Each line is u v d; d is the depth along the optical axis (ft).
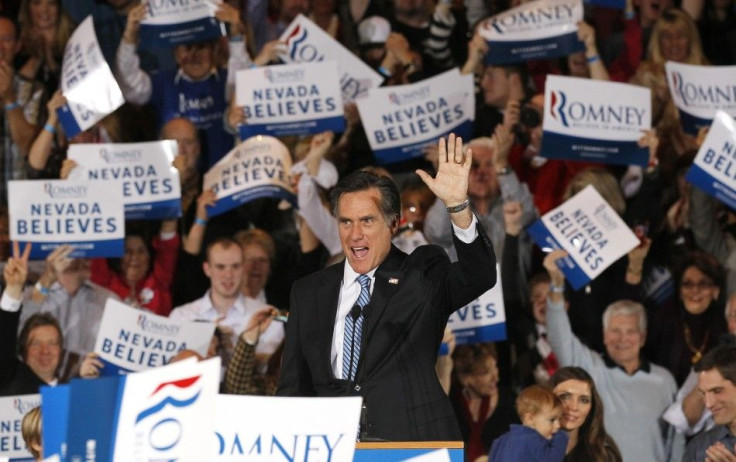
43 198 75.10
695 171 74.64
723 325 79.10
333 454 29.60
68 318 77.92
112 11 82.89
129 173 76.69
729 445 65.87
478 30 81.46
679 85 78.28
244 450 29.55
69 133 77.20
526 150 82.53
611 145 77.15
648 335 78.69
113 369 72.95
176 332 73.72
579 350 76.33
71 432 29.40
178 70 82.28
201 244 80.23
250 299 79.36
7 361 74.79
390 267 42.32
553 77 77.00
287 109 78.13
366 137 82.99
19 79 81.30
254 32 84.43
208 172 79.56
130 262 79.46
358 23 85.15
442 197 40.11
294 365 42.83
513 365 78.33
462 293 41.37
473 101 80.18
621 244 75.56
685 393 75.56
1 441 71.77
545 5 79.92
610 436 74.79
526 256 80.28
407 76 84.38
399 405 40.42
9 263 74.59
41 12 81.87
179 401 28.58
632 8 85.25
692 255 80.02
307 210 79.66
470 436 75.97
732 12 86.94
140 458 28.53
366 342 41.01
